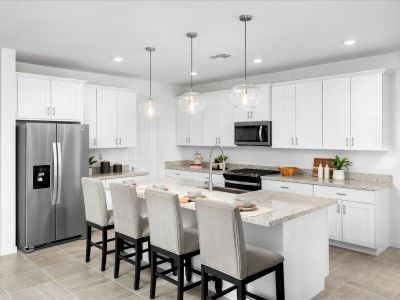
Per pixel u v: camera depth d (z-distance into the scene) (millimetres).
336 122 4457
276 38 3641
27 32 3439
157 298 2951
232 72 5473
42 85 4441
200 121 6281
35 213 4188
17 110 4227
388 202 4301
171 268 3131
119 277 3400
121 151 5973
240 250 2174
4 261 3836
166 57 4484
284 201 2998
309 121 4734
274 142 5168
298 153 5238
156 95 6457
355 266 3693
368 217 3982
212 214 2277
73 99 4754
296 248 2691
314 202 2951
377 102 4098
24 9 2842
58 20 3096
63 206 4441
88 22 3150
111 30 3381
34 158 4168
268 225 2291
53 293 3051
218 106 5953
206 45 3916
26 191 4117
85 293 3055
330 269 3604
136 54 4328
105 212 3547
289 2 2699
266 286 2664
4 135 4035
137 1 2680
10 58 4055
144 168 6344
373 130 4137
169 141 6727
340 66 4711
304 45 3910
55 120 4578
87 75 5453
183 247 2697
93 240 4660
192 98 3609
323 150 4949
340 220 4211
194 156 6855
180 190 3568
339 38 3639
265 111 5230
